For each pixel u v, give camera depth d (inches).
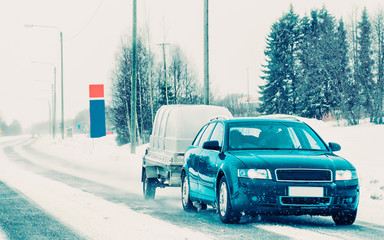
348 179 290.2
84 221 311.0
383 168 673.0
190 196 371.9
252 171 287.4
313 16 2950.3
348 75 1844.2
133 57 1123.3
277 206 282.5
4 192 482.6
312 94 2534.5
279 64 2881.4
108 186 594.6
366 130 1186.0
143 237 253.3
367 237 259.1
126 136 2861.7
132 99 1129.4
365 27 1870.1
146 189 472.1
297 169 286.4
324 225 303.0
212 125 379.6
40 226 294.8
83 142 2133.4
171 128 465.1
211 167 327.0
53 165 1007.6
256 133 354.6
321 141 344.2
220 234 262.4
